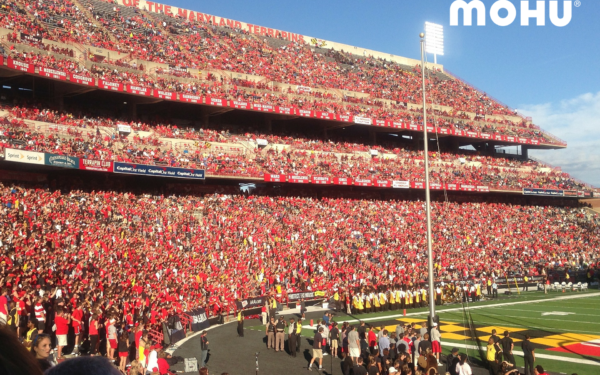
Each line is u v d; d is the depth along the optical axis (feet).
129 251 122.62
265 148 207.92
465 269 179.52
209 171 173.47
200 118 209.97
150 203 158.61
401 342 71.26
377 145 250.16
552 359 79.71
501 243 218.59
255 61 236.02
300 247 170.19
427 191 89.86
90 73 164.45
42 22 173.78
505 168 273.13
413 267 173.47
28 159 127.85
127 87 169.17
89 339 75.82
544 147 298.97
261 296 134.62
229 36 248.52
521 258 206.90
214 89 198.08
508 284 176.04
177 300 108.78
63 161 135.54
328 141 233.35
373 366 62.49
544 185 264.31
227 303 123.03
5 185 136.05
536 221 248.93
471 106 287.89
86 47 175.42
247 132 213.05
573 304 143.84
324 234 183.21
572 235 239.91
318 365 79.36
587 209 280.72
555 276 188.24
